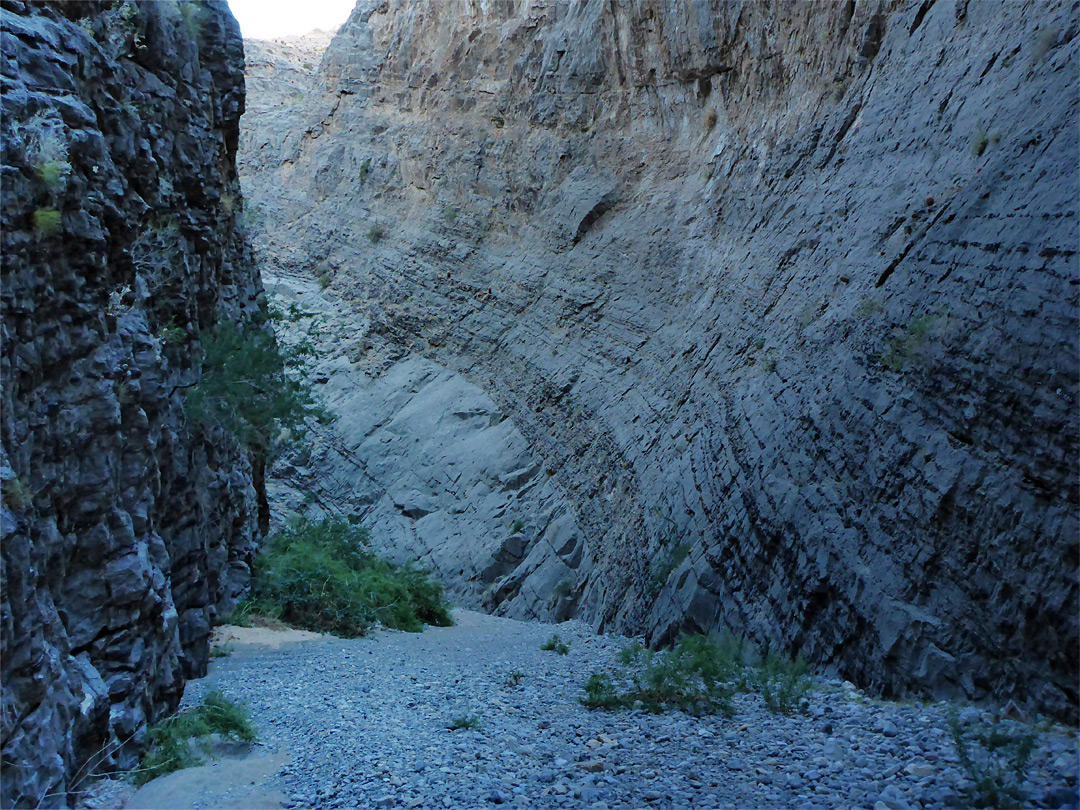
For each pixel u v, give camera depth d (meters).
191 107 11.64
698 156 24.17
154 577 6.95
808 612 9.12
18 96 5.75
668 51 24.50
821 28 17.67
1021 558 6.38
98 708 5.84
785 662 8.93
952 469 7.48
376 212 39.53
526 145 31.50
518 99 32.22
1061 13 9.61
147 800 5.62
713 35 22.36
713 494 13.62
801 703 7.56
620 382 23.16
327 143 43.38
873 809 4.87
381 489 30.41
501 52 33.56
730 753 6.28
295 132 45.94
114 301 6.98
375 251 38.47
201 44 13.30
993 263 8.05
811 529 9.64
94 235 6.31
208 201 11.96
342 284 39.44
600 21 27.61
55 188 5.87
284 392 13.92
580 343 26.08
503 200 32.56
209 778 5.99
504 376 29.34
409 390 32.94
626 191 27.30
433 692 8.82
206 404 11.09
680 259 23.02
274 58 53.19
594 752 6.51
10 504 5.15
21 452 5.48
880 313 10.36
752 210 19.55
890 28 15.46
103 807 5.48
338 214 41.31
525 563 22.77
